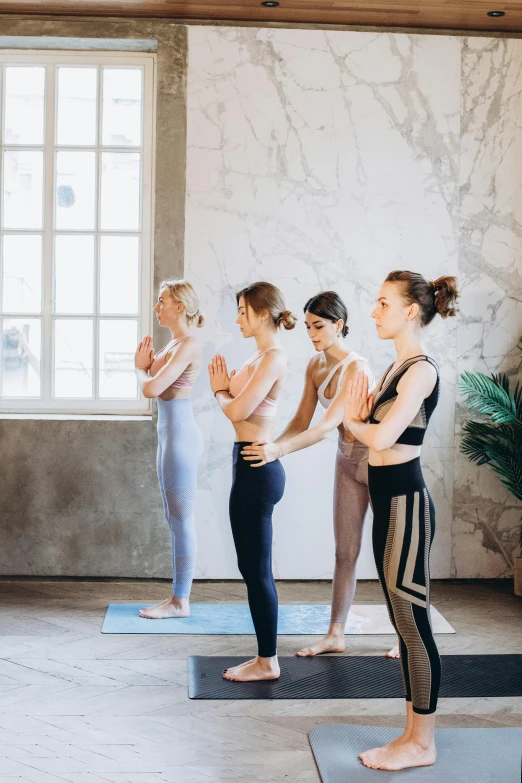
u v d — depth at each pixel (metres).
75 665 4.05
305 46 5.49
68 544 5.51
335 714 3.56
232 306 5.52
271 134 5.50
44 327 5.65
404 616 3.07
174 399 4.71
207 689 3.77
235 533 3.82
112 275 5.68
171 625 4.65
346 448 4.18
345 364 4.08
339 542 4.27
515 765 3.12
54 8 5.32
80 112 5.64
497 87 5.60
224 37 5.46
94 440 5.48
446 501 5.69
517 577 5.40
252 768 3.09
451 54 5.57
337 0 5.14
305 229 5.54
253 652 4.27
